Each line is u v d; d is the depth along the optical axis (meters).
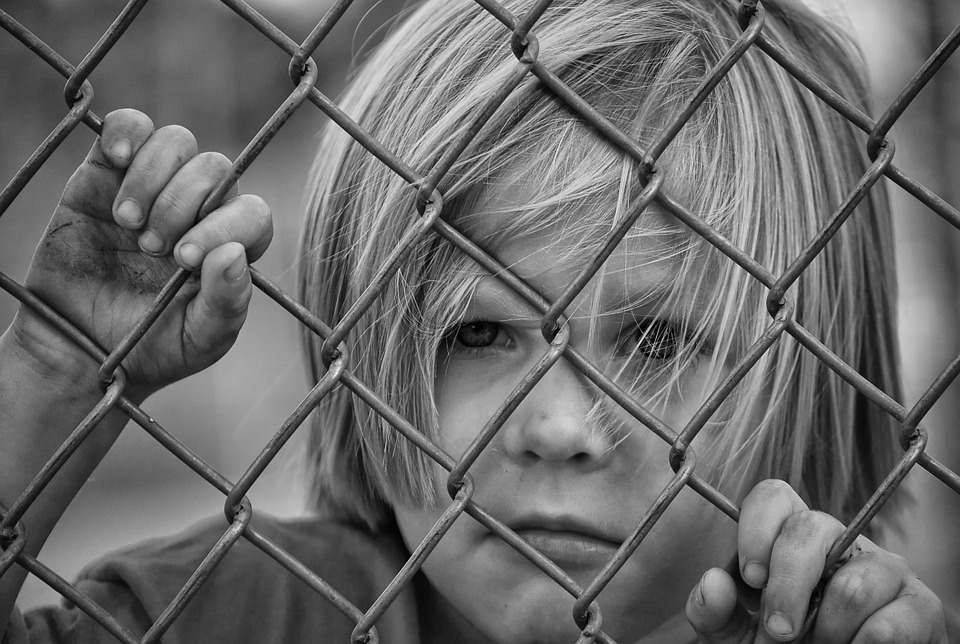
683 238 1.17
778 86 1.38
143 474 5.54
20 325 1.06
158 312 0.87
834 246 1.47
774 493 0.94
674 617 1.38
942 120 3.53
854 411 1.58
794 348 1.36
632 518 1.17
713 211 1.23
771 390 1.33
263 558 1.61
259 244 0.92
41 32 5.07
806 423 1.41
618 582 1.19
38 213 5.17
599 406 1.14
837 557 0.89
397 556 1.57
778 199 1.31
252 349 5.07
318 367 1.61
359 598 1.55
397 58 1.45
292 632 1.54
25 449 1.07
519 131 1.18
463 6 1.40
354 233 1.43
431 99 1.34
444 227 0.83
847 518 1.56
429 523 1.34
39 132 5.11
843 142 1.56
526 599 1.18
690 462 0.85
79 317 1.05
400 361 1.29
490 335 1.23
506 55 1.30
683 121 0.81
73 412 1.08
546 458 1.13
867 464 1.66
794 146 1.37
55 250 1.04
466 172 1.18
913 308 3.48
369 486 1.58
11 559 0.85
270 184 5.32
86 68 0.80
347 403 1.57
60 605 1.47
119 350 0.86
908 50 3.54
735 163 1.27
